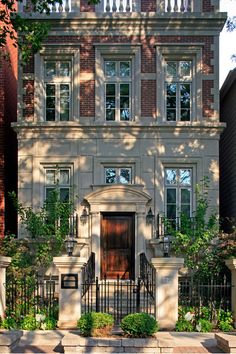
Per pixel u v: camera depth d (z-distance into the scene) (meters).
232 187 21.84
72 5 20.16
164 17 19.92
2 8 21.55
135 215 19.55
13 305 14.91
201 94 20.03
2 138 20.41
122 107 20.28
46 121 19.95
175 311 14.26
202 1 20.16
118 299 15.74
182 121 19.97
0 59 20.08
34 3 17.56
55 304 15.25
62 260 14.40
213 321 14.52
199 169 19.83
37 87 20.05
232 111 22.22
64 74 20.45
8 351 11.41
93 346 11.05
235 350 11.30
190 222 17.91
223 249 16.95
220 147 24.80
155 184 19.73
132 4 20.30
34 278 15.83
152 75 20.09
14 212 21.77
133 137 19.92
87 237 19.50
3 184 20.22
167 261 14.30
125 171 20.11
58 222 19.09
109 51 20.09
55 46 20.08
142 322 11.45
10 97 22.55
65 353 11.09
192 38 20.16
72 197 19.62
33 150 19.92
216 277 16.16
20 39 19.55
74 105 20.00
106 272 19.56
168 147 19.89
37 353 11.35
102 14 19.97
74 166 19.86
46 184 20.05
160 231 19.28
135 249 19.39
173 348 11.72
